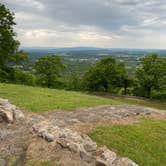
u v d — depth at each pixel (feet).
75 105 64.54
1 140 37.88
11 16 124.57
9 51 125.29
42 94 77.15
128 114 60.39
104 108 64.28
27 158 32.73
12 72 135.23
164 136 51.11
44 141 36.01
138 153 42.55
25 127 41.98
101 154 34.45
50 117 52.75
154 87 176.65
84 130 46.98
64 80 211.82
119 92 204.23
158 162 41.75
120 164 32.89
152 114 64.08
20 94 73.51
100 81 195.83
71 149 33.81
